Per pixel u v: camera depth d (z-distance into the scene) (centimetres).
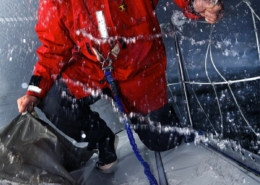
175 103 213
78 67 127
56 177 101
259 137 163
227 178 97
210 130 180
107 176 123
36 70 123
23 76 185
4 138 108
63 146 126
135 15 121
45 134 116
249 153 105
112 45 121
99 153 130
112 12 118
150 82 133
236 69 230
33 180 96
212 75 232
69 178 106
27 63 186
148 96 136
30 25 185
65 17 119
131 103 136
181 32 227
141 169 122
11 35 183
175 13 157
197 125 187
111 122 193
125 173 122
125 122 114
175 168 115
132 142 110
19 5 181
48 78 123
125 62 125
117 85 129
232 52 237
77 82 125
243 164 102
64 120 126
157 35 131
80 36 121
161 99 139
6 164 97
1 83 180
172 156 128
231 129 175
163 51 135
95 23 119
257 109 188
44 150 110
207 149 125
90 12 117
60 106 123
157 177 112
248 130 171
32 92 120
